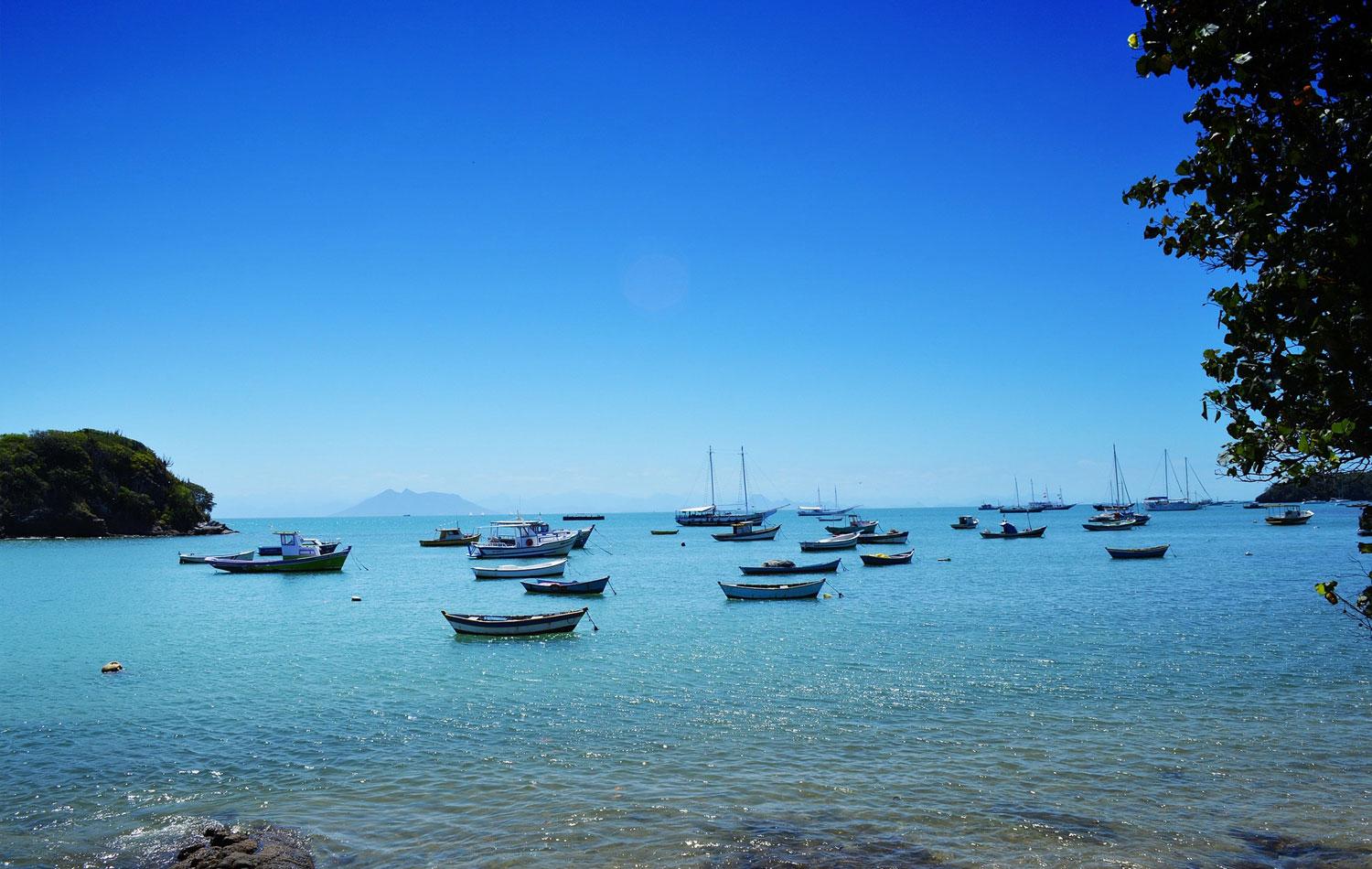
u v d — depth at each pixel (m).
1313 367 6.55
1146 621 39.59
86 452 153.88
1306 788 16.80
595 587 56.69
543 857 14.44
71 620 48.69
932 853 14.24
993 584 60.97
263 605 56.50
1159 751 19.33
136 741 21.98
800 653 32.94
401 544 156.62
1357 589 52.12
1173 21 7.18
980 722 22.17
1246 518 197.50
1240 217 6.78
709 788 17.66
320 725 23.28
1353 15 6.46
